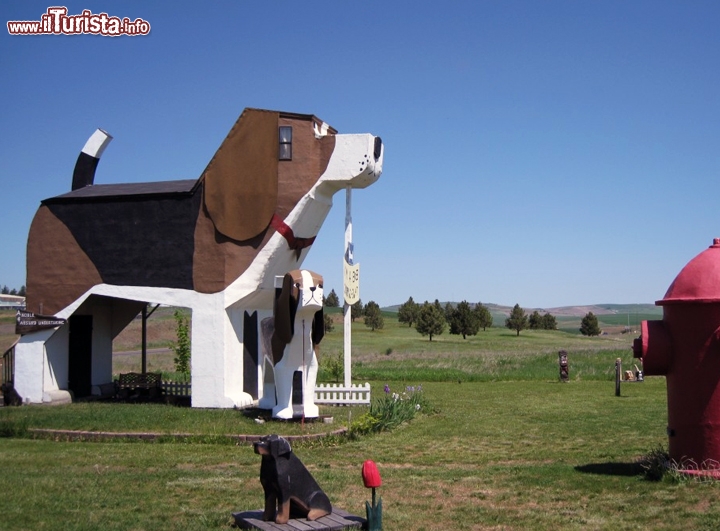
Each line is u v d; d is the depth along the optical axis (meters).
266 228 19.98
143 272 20.78
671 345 10.52
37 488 10.34
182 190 20.67
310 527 8.01
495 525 8.75
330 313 121.75
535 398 24.33
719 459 10.20
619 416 19.27
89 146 24.17
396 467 12.74
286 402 17.09
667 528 8.40
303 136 20.11
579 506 9.52
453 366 38.03
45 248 21.73
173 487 10.56
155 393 22.84
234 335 20.30
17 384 21.50
